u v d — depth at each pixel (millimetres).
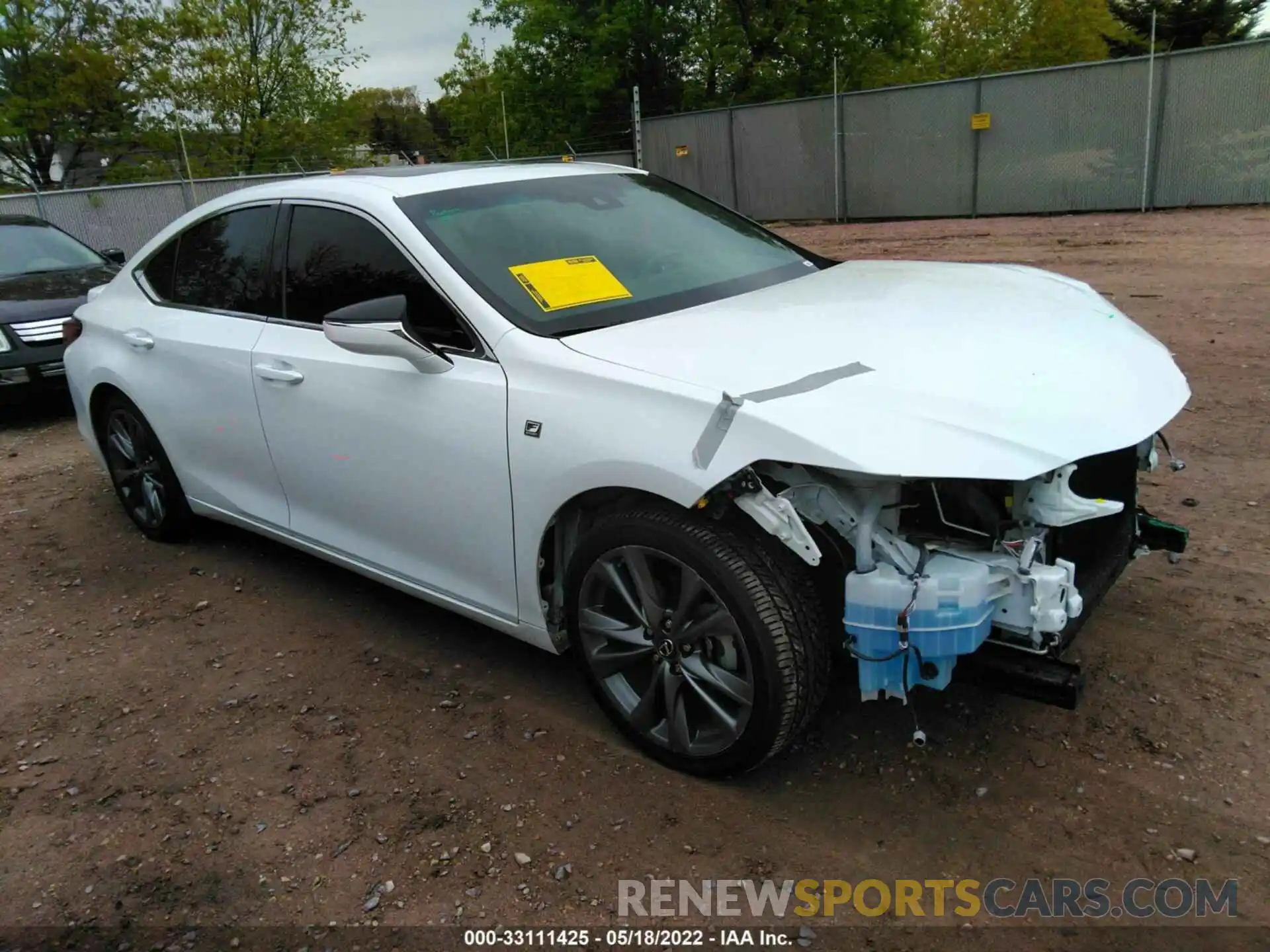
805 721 2514
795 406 2289
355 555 3547
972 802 2564
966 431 2219
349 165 28375
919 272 3678
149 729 3213
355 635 3754
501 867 2463
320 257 3482
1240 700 2875
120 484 4836
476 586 3107
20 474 6207
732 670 2549
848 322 2869
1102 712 2885
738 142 20969
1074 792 2568
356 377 3223
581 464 2582
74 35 23922
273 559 4547
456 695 3268
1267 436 4930
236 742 3098
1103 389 2512
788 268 3691
